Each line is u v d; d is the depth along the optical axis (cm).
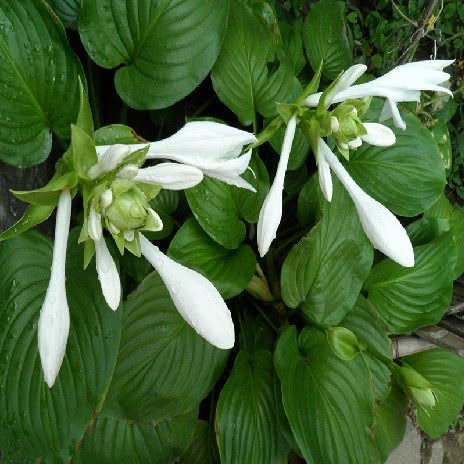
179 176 27
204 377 43
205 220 44
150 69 40
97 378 35
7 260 33
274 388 48
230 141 28
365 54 73
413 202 54
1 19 32
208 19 40
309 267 48
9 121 34
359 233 49
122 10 38
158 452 44
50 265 35
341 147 37
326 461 46
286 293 49
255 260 48
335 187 48
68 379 35
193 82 41
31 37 34
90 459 41
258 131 52
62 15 43
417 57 78
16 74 34
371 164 54
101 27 38
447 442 75
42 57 34
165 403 41
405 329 58
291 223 58
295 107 37
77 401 35
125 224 26
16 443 34
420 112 63
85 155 27
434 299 58
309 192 50
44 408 34
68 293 35
